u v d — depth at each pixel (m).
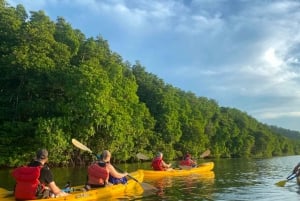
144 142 46.38
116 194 13.08
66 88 34.06
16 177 10.12
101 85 34.31
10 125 32.34
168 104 55.81
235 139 87.88
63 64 36.19
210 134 75.00
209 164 27.14
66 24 42.62
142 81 60.03
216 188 15.95
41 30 36.69
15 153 31.45
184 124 62.41
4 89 35.53
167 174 21.73
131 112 42.53
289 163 48.72
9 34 35.97
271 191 15.03
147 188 14.62
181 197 13.13
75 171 27.72
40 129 31.39
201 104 83.31
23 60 33.41
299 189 15.75
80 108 33.50
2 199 10.15
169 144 54.25
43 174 10.25
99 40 52.06
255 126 111.31
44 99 35.06
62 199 10.71
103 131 36.59
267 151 108.19
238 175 23.92
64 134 32.81
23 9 41.47
